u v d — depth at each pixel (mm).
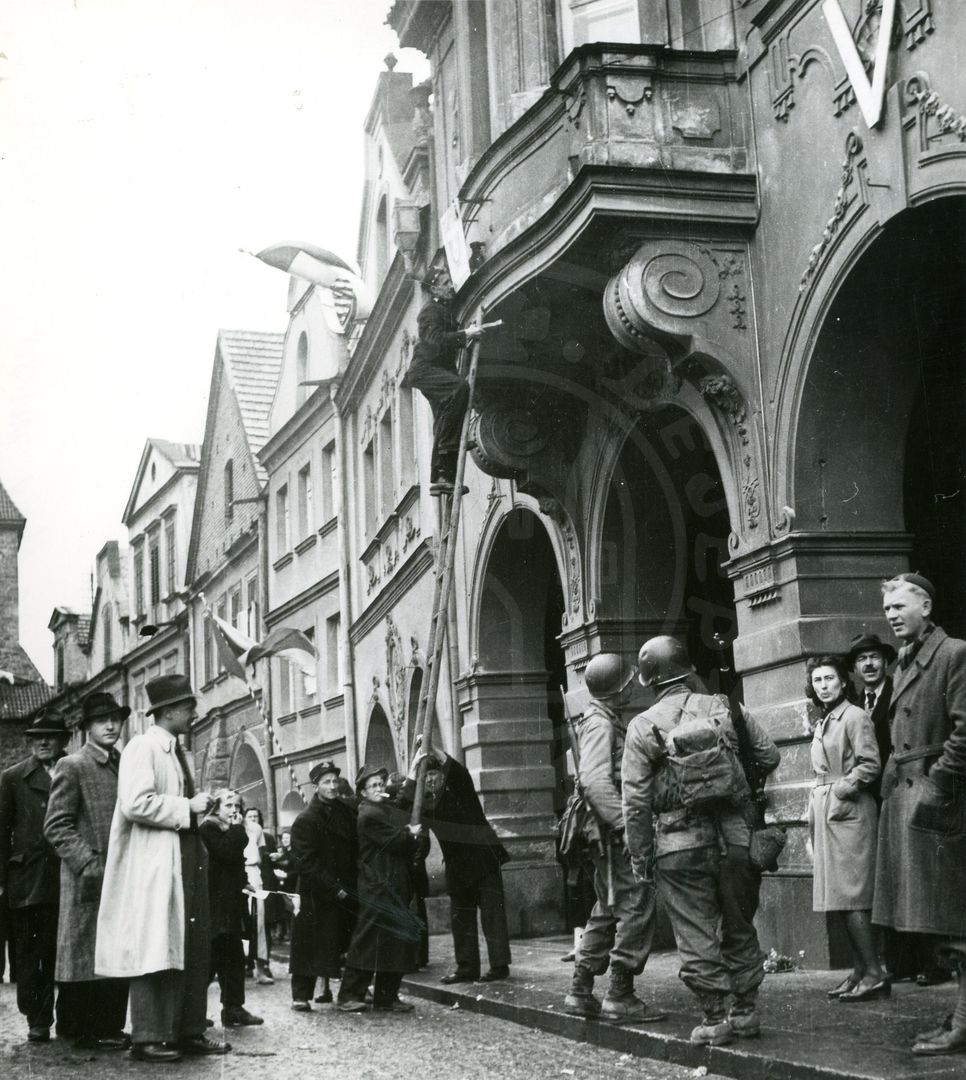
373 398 20906
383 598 20125
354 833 9562
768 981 8062
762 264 9523
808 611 8984
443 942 14492
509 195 10969
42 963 8312
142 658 33594
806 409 9031
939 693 5633
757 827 6250
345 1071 6668
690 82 9758
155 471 34125
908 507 9281
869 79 8234
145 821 7023
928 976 7469
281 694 27109
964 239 8211
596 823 7156
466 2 13727
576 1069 6375
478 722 14953
